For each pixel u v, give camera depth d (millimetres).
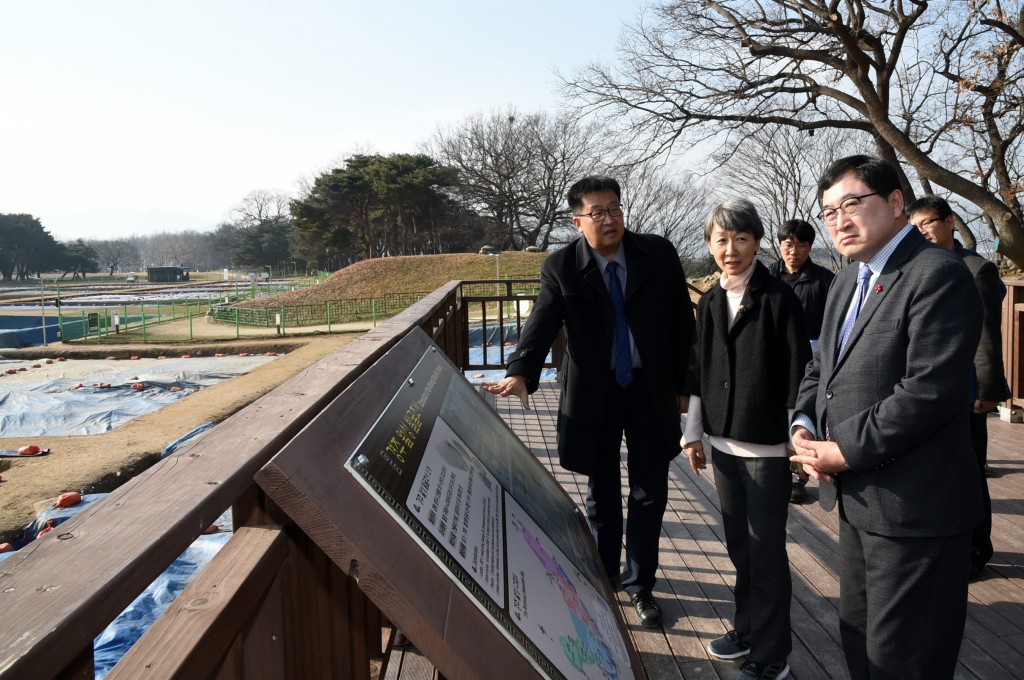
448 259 50750
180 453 1131
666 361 3012
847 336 1993
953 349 1702
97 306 59031
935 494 1787
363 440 1316
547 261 3133
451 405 2277
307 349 24547
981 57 15078
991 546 3201
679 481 4703
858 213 1845
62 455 9508
